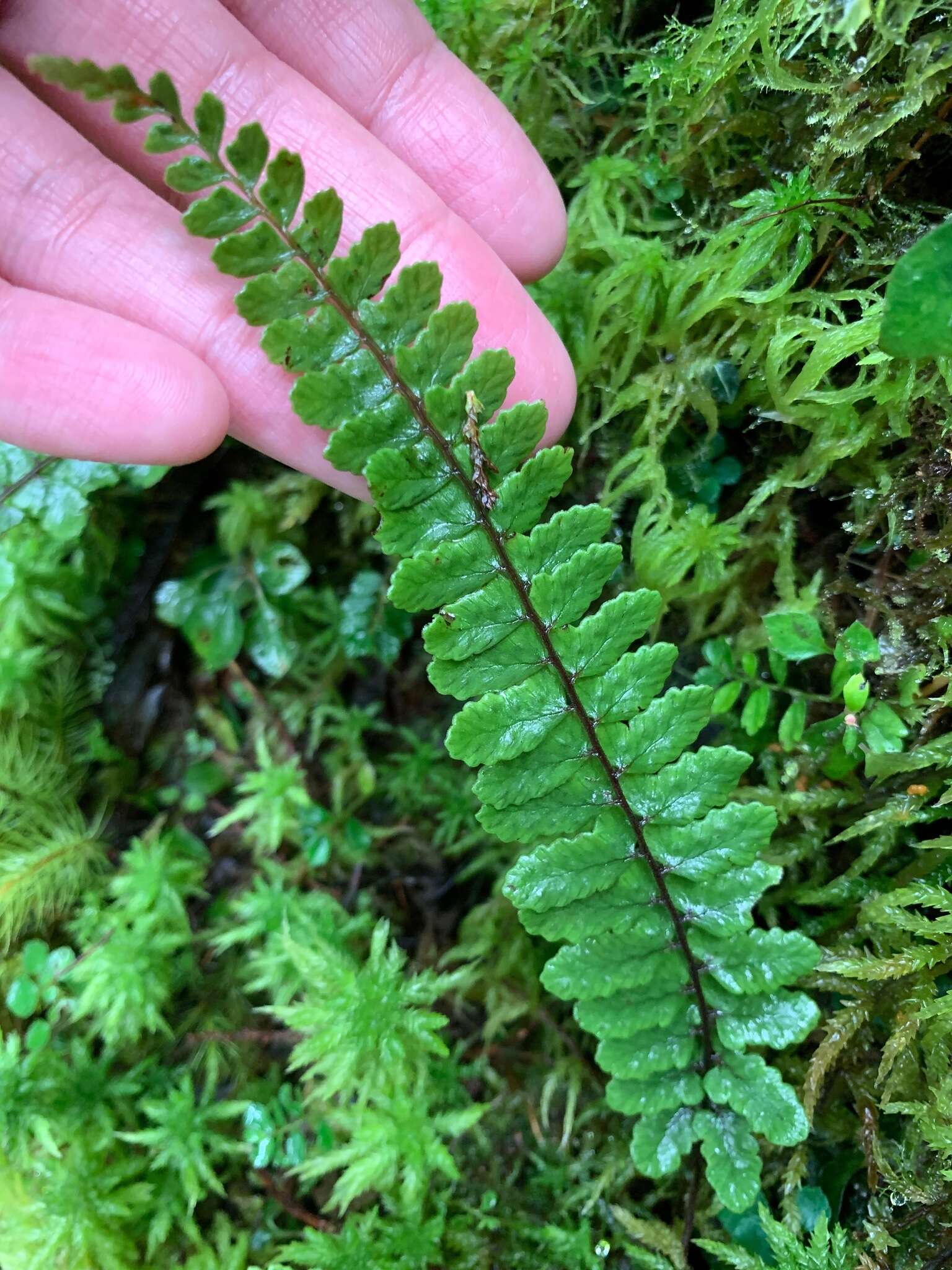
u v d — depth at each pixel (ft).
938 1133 0.32
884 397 0.33
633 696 0.31
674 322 0.36
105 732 0.49
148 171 0.34
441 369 0.28
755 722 0.37
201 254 0.32
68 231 0.32
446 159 0.35
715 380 0.37
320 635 0.50
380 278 0.27
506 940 0.44
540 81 0.38
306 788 0.49
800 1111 0.32
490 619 0.30
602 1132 0.41
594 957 0.33
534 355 0.34
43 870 0.44
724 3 0.33
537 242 0.36
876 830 0.37
